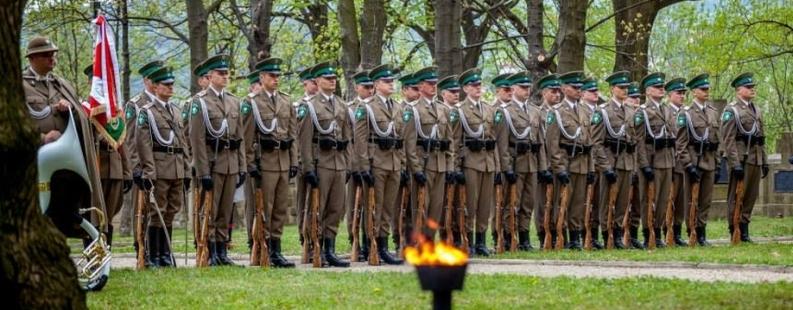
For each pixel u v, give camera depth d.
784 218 55.59
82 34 63.72
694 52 71.12
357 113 32.44
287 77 73.19
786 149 56.41
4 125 14.74
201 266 29.56
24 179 15.05
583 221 37.31
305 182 31.97
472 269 28.59
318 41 65.69
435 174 33.81
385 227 32.62
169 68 30.14
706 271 27.67
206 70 30.20
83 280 22.80
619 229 37.84
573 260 31.00
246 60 71.50
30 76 23.88
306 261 31.94
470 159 34.69
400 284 23.89
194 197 30.00
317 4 69.31
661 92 38.22
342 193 31.88
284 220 31.22
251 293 22.55
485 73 84.12
